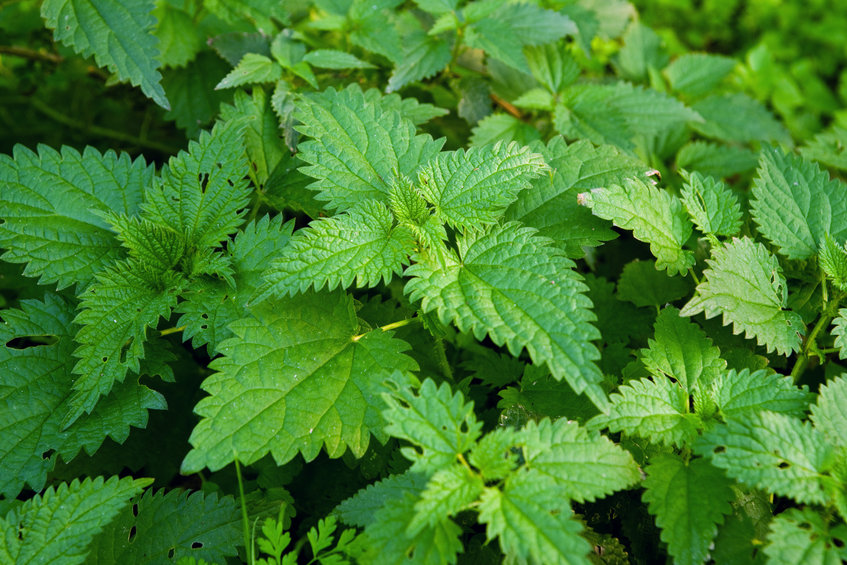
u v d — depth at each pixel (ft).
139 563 1.57
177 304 1.64
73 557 1.48
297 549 1.54
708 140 2.34
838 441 1.52
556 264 1.54
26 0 2.14
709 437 1.49
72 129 2.25
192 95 2.03
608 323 1.86
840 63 2.84
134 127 2.28
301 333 1.62
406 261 1.58
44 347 1.65
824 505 1.47
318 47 1.99
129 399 1.63
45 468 1.58
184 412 1.81
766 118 2.19
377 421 1.57
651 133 2.02
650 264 1.88
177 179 1.68
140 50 1.79
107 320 1.61
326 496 1.73
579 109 1.96
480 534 1.61
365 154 1.68
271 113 1.84
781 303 1.64
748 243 1.65
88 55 1.77
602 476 1.47
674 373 1.62
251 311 1.62
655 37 2.25
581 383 1.46
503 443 1.46
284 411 1.56
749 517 1.56
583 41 2.08
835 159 2.02
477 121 2.01
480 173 1.61
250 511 1.63
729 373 1.59
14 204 1.67
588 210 1.68
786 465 1.56
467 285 1.55
